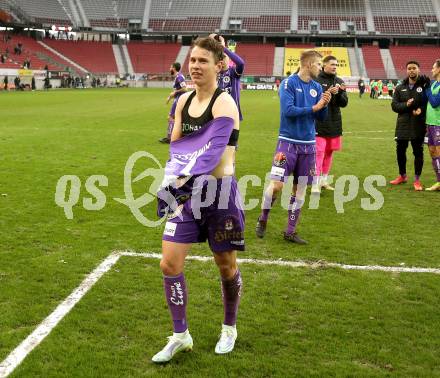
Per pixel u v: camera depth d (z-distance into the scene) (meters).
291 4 67.44
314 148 6.09
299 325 4.07
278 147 6.09
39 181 8.88
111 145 13.23
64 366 3.45
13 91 45.94
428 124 8.65
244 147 13.43
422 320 4.16
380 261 5.48
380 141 15.23
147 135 15.38
